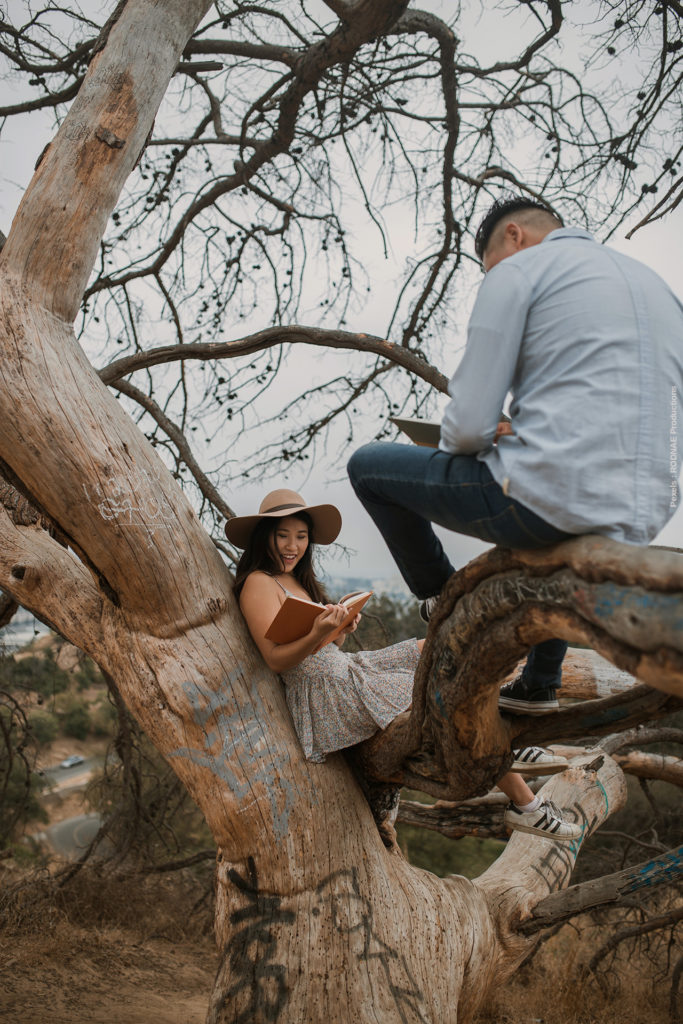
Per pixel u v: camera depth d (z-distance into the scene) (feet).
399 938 11.43
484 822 21.07
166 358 19.56
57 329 11.75
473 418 7.54
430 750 10.99
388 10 16.05
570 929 31.63
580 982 25.02
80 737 71.77
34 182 12.02
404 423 9.68
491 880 17.66
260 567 12.29
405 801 22.35
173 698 11.57
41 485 11.39
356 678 11.67
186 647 11.75
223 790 11.40
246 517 12.19
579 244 7.75
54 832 51.37
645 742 24.62
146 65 12.35
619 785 22.62
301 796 11.43
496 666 8.82
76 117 12.13
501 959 15.69
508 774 12.67
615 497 6.98
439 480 8.22
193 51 19.47
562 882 18.81
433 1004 11.37
